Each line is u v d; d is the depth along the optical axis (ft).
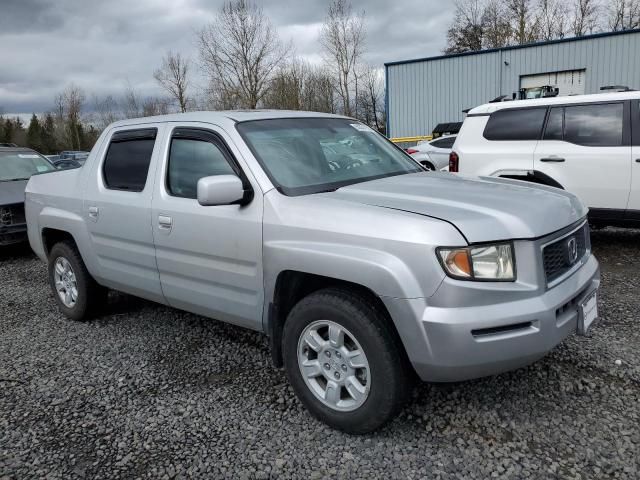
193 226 11.61
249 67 127.03
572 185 21.25
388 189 10.56
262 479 8.69
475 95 73.56
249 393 11.49
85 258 15.23
